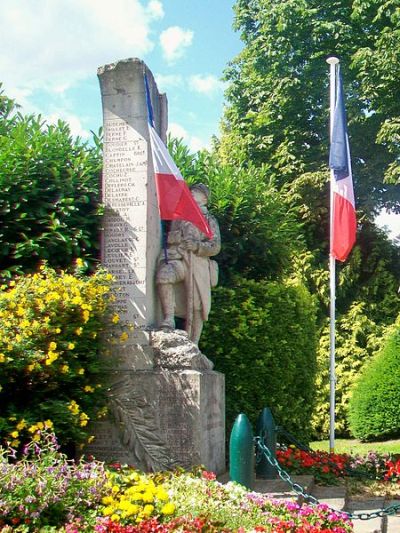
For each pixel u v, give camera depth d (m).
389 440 16.14
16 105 11.70
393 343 16.25
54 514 5.25
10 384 7.03
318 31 20.36
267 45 20.88
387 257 21.14
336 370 18.88
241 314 10.85
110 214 8.16
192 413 7.46
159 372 7.60
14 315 6.93
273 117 21.14
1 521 4.96
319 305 20.06
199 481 6.36
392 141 18.89
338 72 12.25
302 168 20.48
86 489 5.48
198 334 8.56
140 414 7.55
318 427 18.33
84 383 7.43
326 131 21.30
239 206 11.62
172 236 8.47
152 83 8.73
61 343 6.91
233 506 5.86
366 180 20.81
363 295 20.53
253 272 12.48
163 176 8.09
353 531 6.39
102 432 7.60
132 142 8.22
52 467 5.46
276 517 5.80
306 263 20.19
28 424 6.61
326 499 7.90
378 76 19.08
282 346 11.25
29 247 8.33
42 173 8.76
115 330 7.81
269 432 8.18
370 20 20.45
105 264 8.09
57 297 6.97
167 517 5.42
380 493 8.71
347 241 11.49
